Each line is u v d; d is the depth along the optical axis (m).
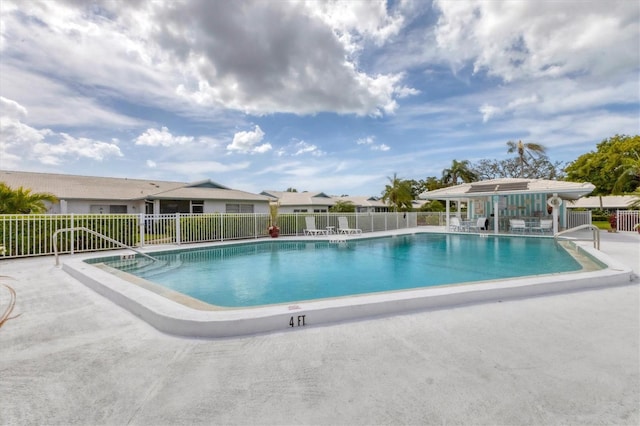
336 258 11.23
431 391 2.44
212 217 15.07
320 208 38.75
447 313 4.27
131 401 2.33
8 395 2.42
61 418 2.14
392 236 18.86
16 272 7.41
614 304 4.66
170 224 13.69
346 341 3.39
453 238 18.06
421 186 52.28
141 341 3.42
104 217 11.66
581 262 9.45
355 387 2.50
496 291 4.92
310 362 2.92
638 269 7.13
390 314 4.25
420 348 3.20
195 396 2.39
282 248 13.93
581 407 2.24
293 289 6.89
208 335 3.54
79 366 2.86
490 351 3.12
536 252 12.37
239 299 6.12
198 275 8.34
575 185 15.86
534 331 3.63
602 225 25.56
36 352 3.15
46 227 10.37
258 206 26.20
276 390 2.47
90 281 5.89
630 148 23.75
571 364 2.85
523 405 2.26
